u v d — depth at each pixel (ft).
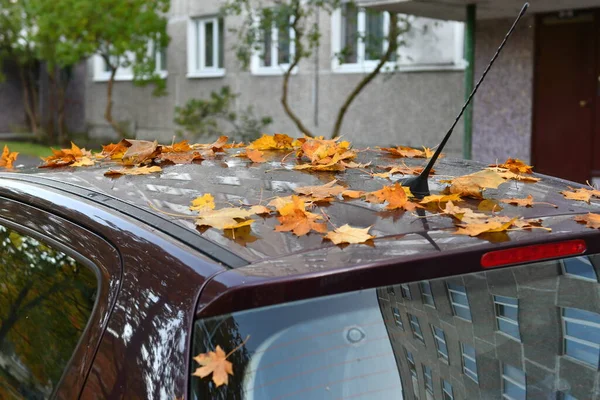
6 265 7.20
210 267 5.14
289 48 46.29
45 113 75.15
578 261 5.96
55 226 6.63
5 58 67.72
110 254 5.85
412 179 7.05
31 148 61.93
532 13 30.73
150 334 5.10
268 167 8.05
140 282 5.41
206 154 8.99
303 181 7.34
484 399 5.41
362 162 8.59
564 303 5.82
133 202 6.53
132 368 5.09
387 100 40.98
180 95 56.08
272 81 48.08
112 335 5.35
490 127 33.63
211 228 5.77
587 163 31.09
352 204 6.50
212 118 46.91
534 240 5.66
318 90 45.03
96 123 65.72
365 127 42.45
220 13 42.91
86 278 5.96
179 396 4.78
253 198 6.68
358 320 5.11
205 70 53.67
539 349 5.66
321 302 5.06
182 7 54.85
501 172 8.22
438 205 6.47
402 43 36.35
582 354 5.80
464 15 30.76
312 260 5.15
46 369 6.01
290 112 40.04
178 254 5.38
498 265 5.53
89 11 48.19
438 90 38.22
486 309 5.51
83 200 6.73
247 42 40.27
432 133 38.81
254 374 4.84
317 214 6.05
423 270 5.24
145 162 8.43
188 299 5.01
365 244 5.44
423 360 5.24
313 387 4.94
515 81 32.40
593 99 30.68
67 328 5.94
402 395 5.11
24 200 7.33
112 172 7.75
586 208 6.77
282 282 4.87
